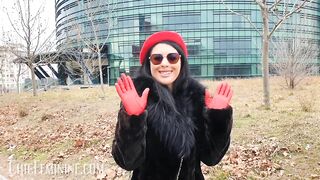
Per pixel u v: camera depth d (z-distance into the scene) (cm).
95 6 2958
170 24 5322
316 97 1349
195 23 5234
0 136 1079
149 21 5428
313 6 5159
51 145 876
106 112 1245
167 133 210
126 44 5588
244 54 5244
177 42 236
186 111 223
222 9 5169
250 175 543
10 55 3584
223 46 5241
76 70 4694
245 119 895
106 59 5769
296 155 606
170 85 233
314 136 679
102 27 5500
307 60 1977
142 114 194
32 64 2309
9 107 1764
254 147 656
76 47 4078
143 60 238
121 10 5575
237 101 1345
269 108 1037
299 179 518
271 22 3719
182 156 211
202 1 5188
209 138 219
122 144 197
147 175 217
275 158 604
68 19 5478
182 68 233
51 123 1164
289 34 4012
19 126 1215
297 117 866
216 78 5241
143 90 220
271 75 2864
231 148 669
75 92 2586
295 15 4244
